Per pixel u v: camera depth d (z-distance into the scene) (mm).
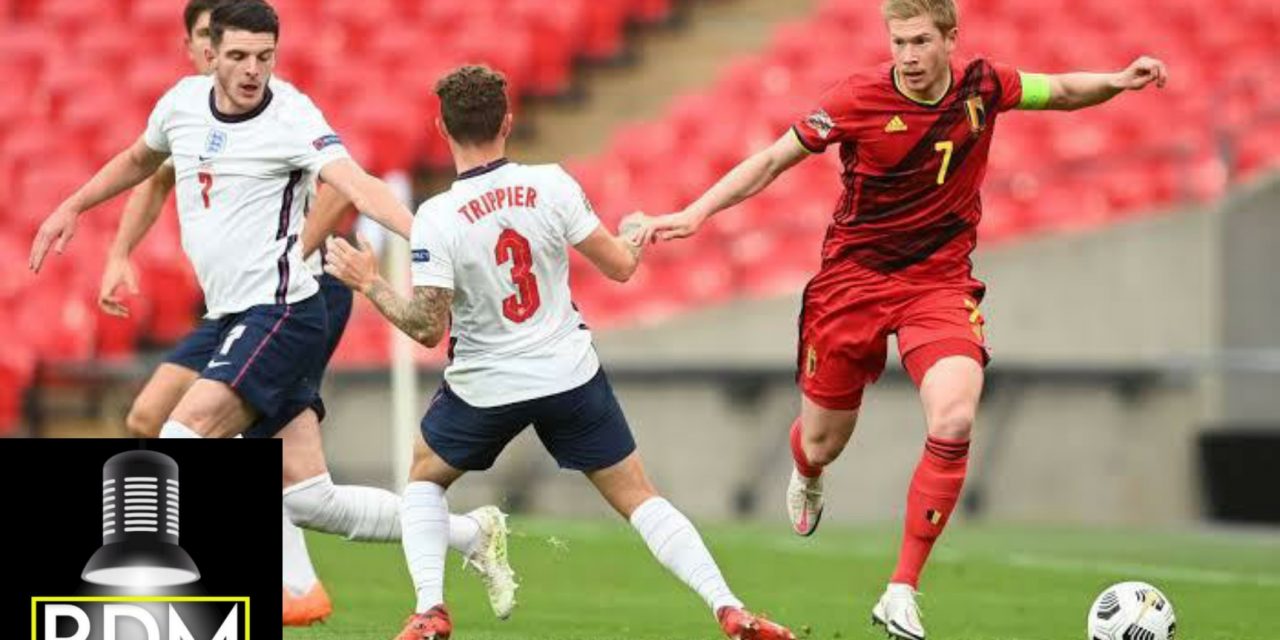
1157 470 56812
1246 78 66938
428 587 25047
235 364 27062
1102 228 57875
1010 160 65062
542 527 47906
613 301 61844
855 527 51375
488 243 24141
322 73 70750
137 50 74312
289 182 27359
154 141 28094
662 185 65000
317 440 28828
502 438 24953
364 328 59000
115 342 59156
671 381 56312
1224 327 58531
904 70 26062
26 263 62438
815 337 28203
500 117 24312
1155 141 65500
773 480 55500
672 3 76688
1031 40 70312
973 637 30281
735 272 61531
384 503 29172
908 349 26578
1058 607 34562
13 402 57812
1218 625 32156
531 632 29969
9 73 74000
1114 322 57906
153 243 60312
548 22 72812
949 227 27000
